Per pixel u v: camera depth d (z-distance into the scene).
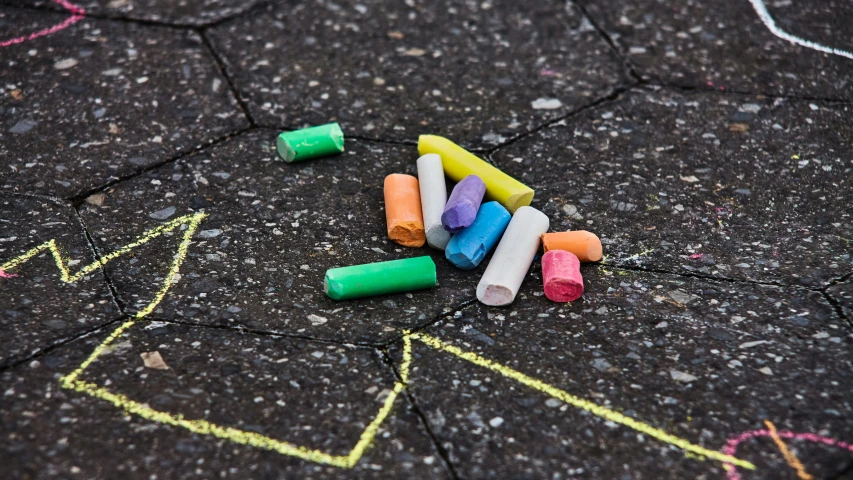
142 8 1.75
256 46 1.70
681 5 1.76
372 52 1.69
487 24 1.74
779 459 1.31
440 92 1.64
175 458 1.31
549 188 1.53
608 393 1.35
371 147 1.58
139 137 1.58
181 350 1.38
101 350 1.38
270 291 1.43
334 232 1.48
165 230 1.48
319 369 1.37
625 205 1.51
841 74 1.66
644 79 1.66
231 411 1.34
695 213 1.50
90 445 1.31
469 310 1.42
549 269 1.42
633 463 1.31
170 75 1.65
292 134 1.55
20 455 1.31
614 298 1.42
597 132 1.59
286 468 1.30
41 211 1.49
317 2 1.76
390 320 1.41
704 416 1.34
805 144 1.58
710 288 1.43
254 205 1.51
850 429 1.33
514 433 1.33
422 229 1.47
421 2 1.76
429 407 1.34
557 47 1.71
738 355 1.38
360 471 1.30
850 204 1.51
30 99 1.61
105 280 1.43
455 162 1.51
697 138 1.59
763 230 1.49
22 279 1.43
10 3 1.74
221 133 1.59
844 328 1.40
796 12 1.75
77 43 1.69
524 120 1.61
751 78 1.66
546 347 1.39
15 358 1.37
